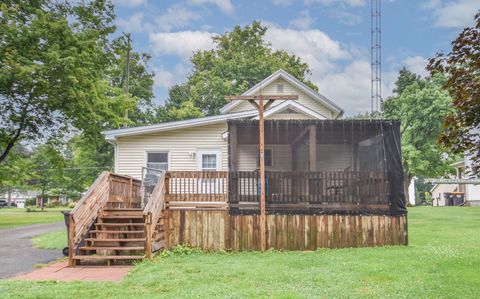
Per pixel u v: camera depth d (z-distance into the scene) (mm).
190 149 16469
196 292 5977
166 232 10875
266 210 11070
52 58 17438
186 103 38781
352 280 6723
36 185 42188
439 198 50344
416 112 33531
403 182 11312
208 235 10938
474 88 4660
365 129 11500
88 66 19859
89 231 9977
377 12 20625
